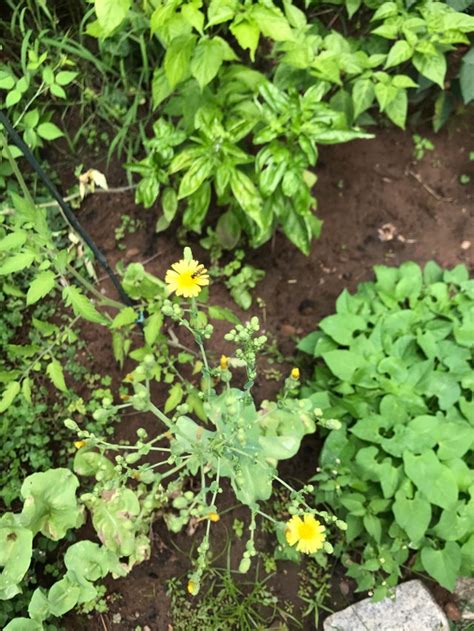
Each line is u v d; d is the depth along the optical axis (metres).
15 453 0.57
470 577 0.54
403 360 0.59
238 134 0.57
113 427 0.61
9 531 0.46
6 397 0.51
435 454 0.54
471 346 0.59
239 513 0.59
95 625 0.55
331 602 0.56
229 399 0.39
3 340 0.62
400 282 0.62
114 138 0.70
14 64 0.68
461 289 0.63
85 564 0.48
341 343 0.59
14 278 0.63
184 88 0.61
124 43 0.66
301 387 0.63
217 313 0.54
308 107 0.57
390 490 0.53
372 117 0.75
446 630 0.52
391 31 0.60
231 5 0.51
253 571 0.57
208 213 0.71
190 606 0.55
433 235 0.71
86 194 0.70
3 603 0.51
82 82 0.70
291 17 0.60
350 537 0.54
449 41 0.58
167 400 0.58
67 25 0.71
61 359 0.63
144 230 0.70
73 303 0.46
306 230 0.61
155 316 0.51
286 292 0.69
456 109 0.72
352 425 0.57
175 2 0.49
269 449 0.49
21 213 0.47
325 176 0.73
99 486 0.42
